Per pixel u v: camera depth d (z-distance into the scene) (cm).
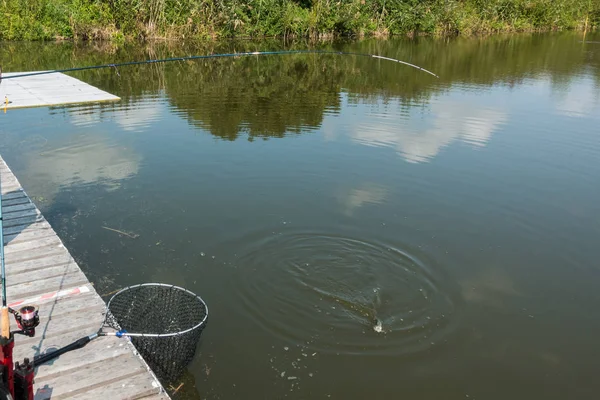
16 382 292
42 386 347
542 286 538
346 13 2995
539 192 774
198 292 512
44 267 496
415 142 1002
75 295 453
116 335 377
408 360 432
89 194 728
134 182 774
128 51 2219
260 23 2842
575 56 2334
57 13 2453
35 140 945
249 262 567
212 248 593
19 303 435
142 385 355
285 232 633
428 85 1581
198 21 2641
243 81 1620
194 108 1227
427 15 3294
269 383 403
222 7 2695
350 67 1961
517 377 415
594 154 944
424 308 500
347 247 603
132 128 1046
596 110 1267
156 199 718
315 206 709
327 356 433
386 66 1991
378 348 445
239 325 467
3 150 886
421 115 1202
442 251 601
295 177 813
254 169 843
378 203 726
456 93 1465
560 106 1307
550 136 1052
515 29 3716
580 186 798
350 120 1153
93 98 1257
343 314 488
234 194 743
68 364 368
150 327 418
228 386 399
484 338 459
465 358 435
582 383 411
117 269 546
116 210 681
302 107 1267
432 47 2658
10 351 280
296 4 3031
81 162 848
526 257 594
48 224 592
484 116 1200
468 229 656
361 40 2972
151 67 1858
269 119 1149
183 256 575
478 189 782
